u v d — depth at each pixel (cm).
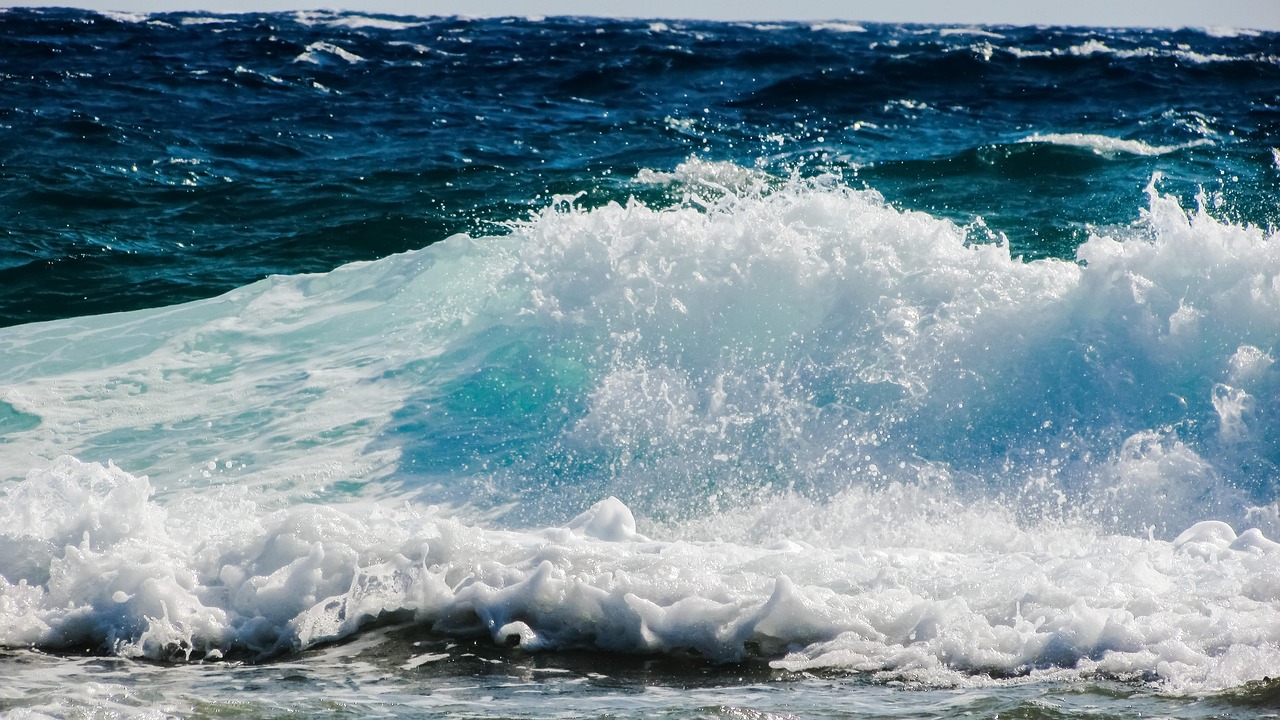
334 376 694
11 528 463
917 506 549
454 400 655
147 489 473
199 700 358
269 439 632
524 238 788
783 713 340
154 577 430
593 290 692
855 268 662
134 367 731
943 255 663
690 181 1286
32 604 425
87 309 928
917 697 351
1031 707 339
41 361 754
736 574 421
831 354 634
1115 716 331
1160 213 640
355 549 443
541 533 483
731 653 389
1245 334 591
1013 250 947
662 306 673
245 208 1230
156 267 1034
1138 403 582
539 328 687
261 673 385
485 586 422
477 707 352
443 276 792
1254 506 532
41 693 362
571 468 596
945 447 582
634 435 613
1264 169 1215
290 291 823
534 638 403
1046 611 391
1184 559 432
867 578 421
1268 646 364
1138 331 604
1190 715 330
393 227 1130
